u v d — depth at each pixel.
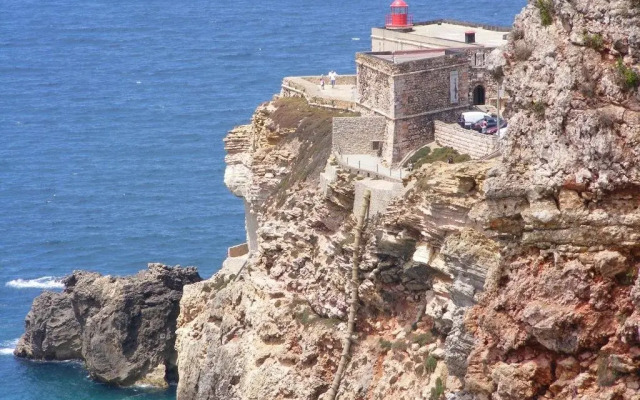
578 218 66.00
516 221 68.62
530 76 68.44
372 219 160.38
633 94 64.62
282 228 187.38
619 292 65.31
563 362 66.38
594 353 65.81
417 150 177.12
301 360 172.38
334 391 161.00
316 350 170.62
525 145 68.50
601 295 65.31
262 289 186.25
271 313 181.25
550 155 66.94
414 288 150.88
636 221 64.75
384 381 150.38
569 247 66.31
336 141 178.88
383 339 155.75
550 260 67.12
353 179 168.62
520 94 68.88
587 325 65.38
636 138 64.25
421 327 149.62
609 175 64.75
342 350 164.38
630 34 64.69
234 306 194.62
